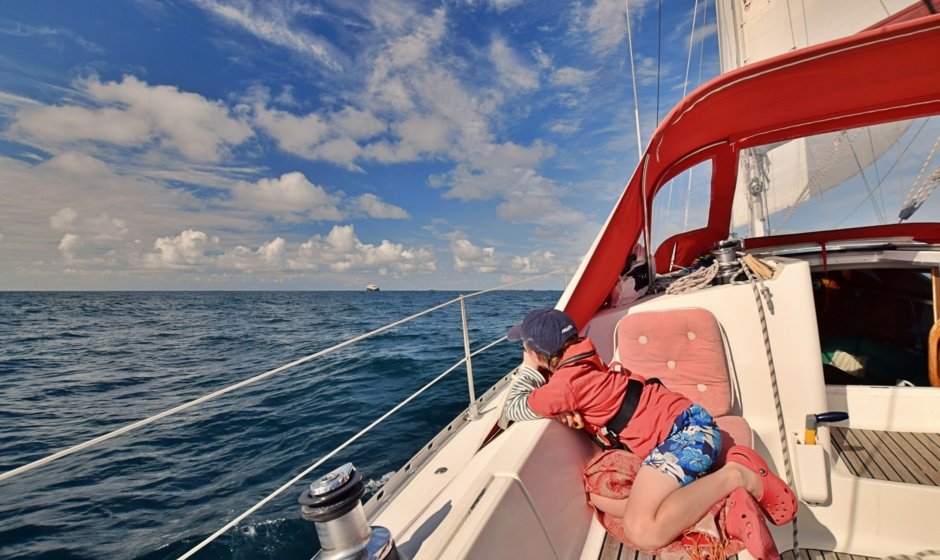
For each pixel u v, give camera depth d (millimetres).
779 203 6340
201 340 22203
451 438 2531
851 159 5398
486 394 3281
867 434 2410
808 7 5652
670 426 1756
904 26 1878
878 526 2029
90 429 8750
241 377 12805
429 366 10734
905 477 2057
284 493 5043
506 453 1701
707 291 2484
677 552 1551
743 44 6648
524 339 1960
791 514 1624
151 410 9977
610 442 1891
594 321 2957
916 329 3350
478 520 1367
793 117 3059
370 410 7562
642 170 2695
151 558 4070
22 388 12523
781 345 2346
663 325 2391
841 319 3662
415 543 1369
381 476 4922
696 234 4617
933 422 2365
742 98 2633
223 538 4242
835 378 3191
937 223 3779
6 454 7473
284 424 7363
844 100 2764
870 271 3662
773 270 2510
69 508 5129
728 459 1727
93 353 19922
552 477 1740
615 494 1768
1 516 5023
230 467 5938
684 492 1534
